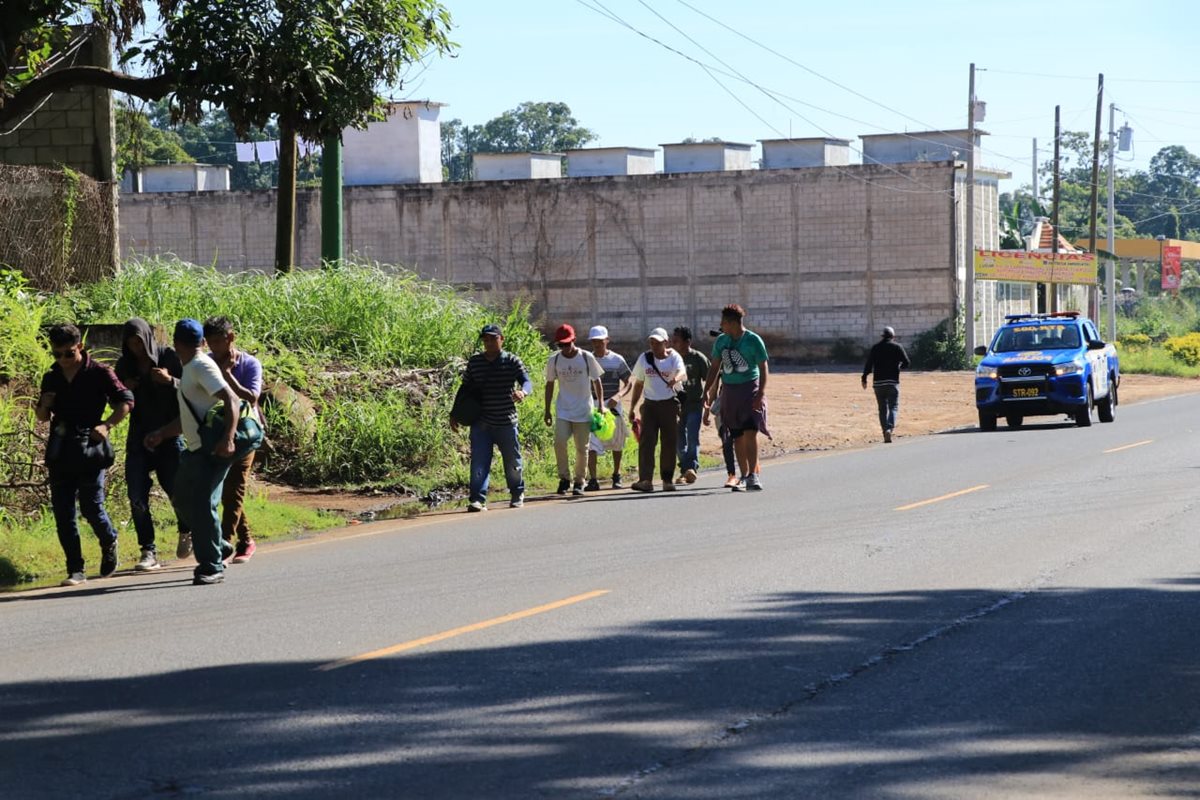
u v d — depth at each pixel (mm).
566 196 109625
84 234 42156
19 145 49562
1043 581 19219
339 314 41500
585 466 32938
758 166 128875
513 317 44625
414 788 10750
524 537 25234
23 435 26578
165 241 114375
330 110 33938
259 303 41406
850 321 104750
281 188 48469
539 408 38875
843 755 11484
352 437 34500
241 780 11055
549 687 13805
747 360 31922
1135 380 94562
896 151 112562
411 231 112000
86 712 13375
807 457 42344
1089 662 14609
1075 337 53125
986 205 111250
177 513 21562
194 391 20812
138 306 39625
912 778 10883
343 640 16297
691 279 107875
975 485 31594
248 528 23562
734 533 24641
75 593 20859
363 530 27797
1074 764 11219
